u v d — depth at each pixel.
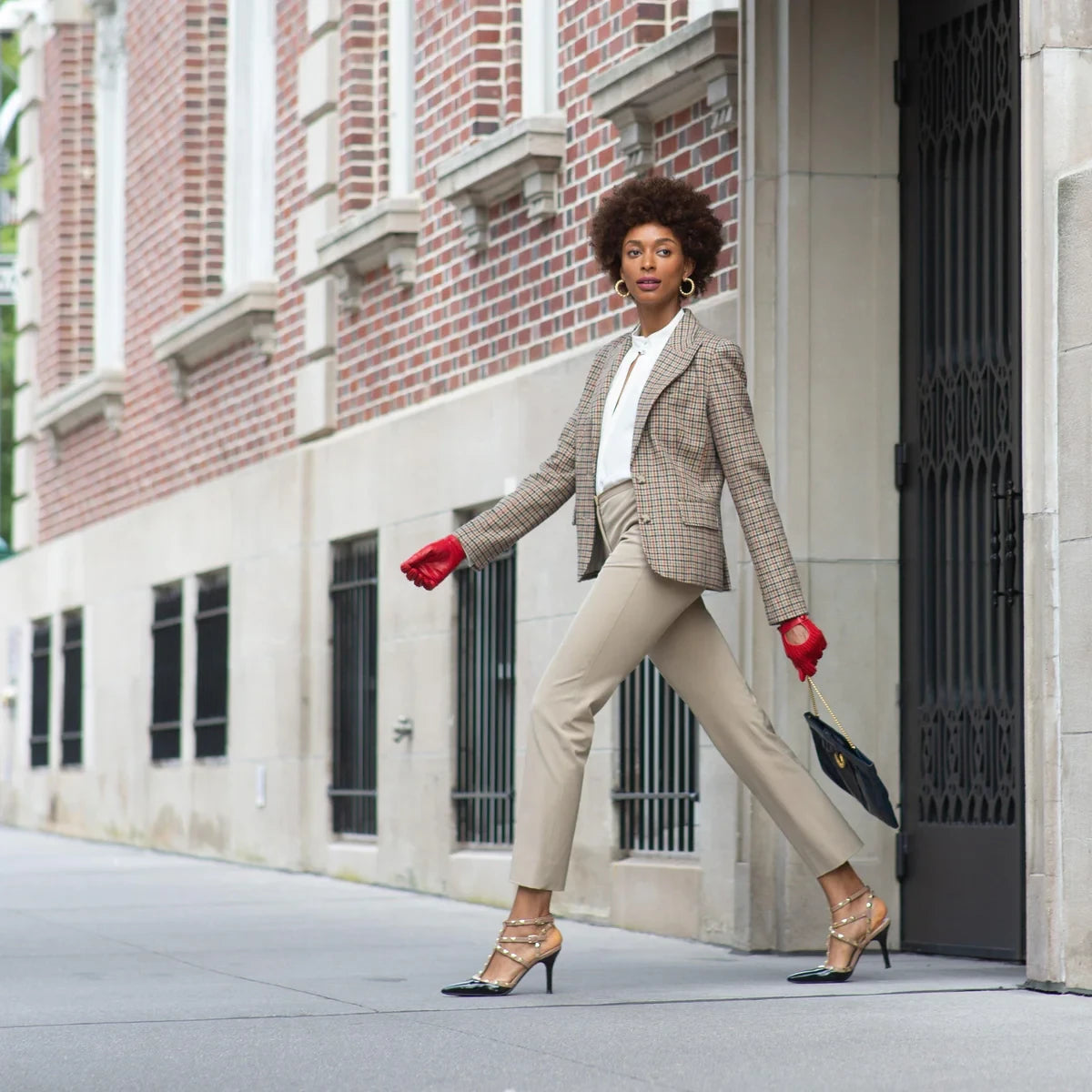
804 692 10.18
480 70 14.43
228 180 20.59
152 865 17.94
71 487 24.88
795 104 10.38
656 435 8.20
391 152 16.14
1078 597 7.87
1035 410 8.11
